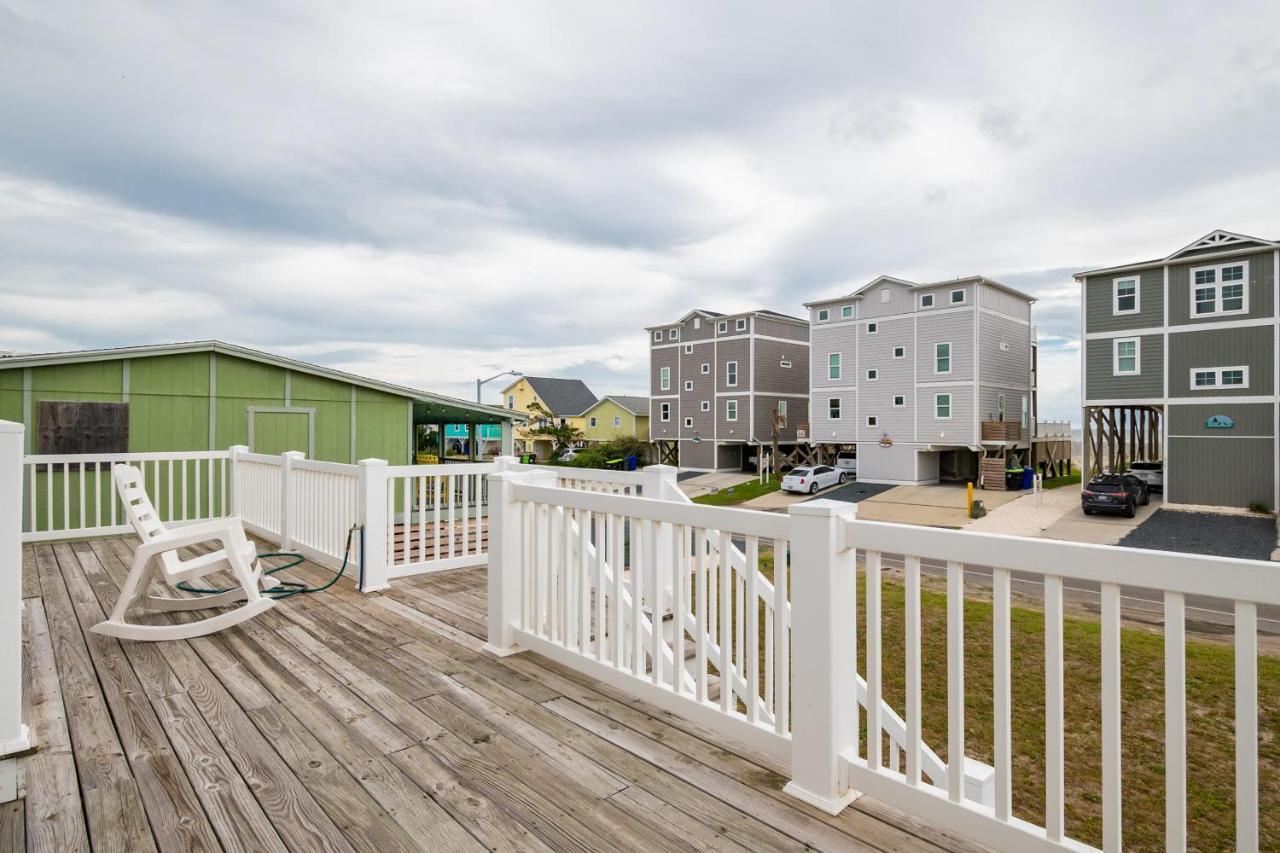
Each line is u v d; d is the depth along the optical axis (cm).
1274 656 703
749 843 177
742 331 3100
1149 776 484
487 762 222
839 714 197
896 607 870
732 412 3138
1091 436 2086
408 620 397
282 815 190
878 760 190
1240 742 130
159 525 412
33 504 646
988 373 2392
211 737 240
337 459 1023
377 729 247
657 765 220
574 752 229
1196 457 1791
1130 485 1717
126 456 690
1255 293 1702
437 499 542
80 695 279
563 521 313
